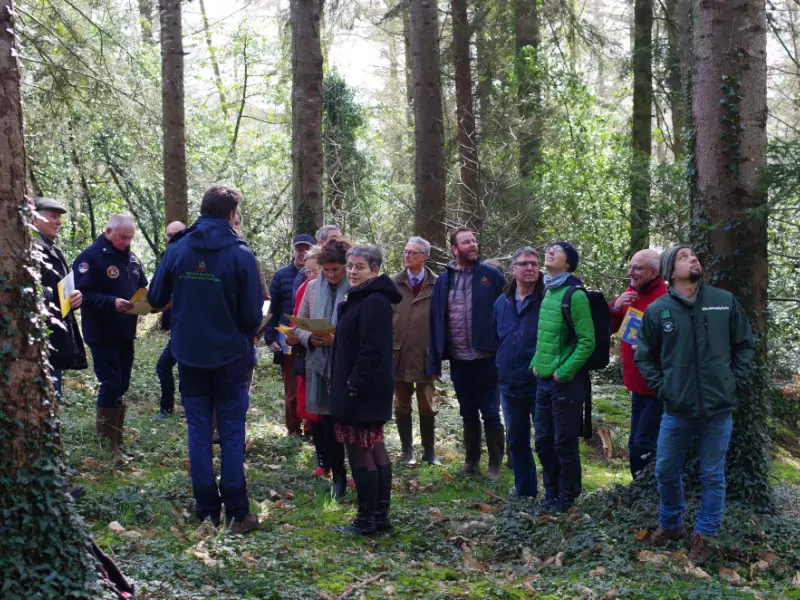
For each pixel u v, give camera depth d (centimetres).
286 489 602
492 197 1470
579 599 401
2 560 306
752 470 516
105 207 1817
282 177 1906
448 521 544
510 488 654
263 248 1852
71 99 1100
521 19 1755
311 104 1075
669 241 1484
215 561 423
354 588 406
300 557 443
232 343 487
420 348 711
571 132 1611
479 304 666
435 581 430
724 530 469
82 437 644
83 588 321
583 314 535
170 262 494
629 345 586
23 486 316
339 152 1873
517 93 1722
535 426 579
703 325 444
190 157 1848
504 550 492
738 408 517
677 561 450
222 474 489
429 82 1315
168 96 1295
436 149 1319
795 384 1051
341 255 556
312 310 590
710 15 527
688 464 528
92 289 620
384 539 502
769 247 1003
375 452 512
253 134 2073
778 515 519
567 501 558
